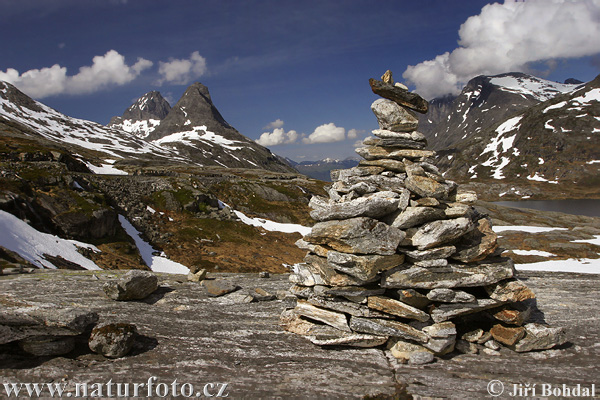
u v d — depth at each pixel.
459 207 9.84
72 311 8.88
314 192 124.44
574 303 14.41
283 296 14.60
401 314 9.20
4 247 31.14
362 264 8.98
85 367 8.50
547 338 9.79
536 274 20.27
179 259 59.31
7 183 51.62
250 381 8.19
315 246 10.30
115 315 11.52
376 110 11.20
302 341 10.27
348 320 10.07
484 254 9.66
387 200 9.45
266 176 159.25
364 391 7.89
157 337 10.22
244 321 11.68
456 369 8.93
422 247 9.37
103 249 51.88
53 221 50.56
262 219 94.44
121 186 85.00
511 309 9.79
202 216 85.38
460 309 9.39
